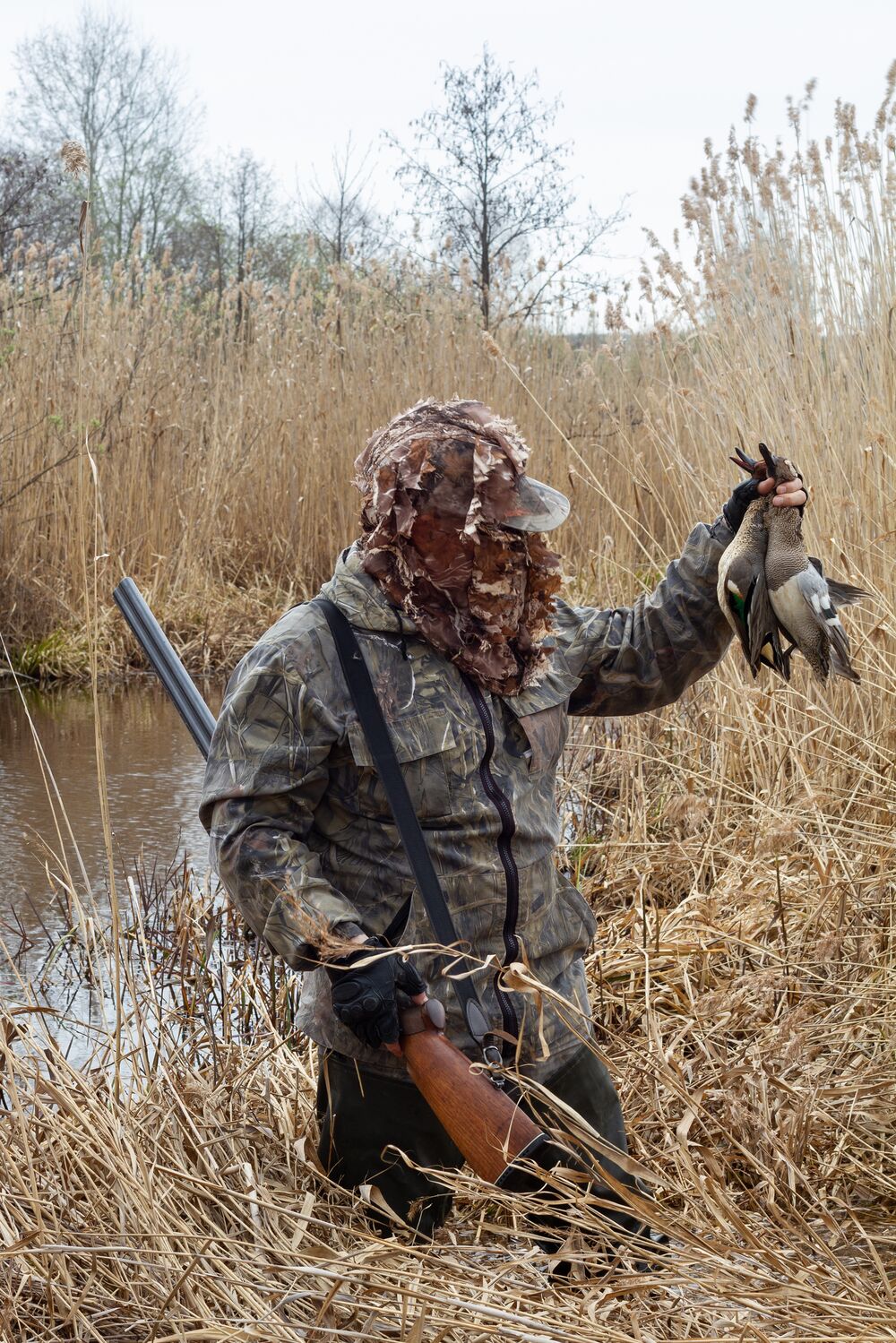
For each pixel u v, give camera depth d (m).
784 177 5.07
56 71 29.70
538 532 2.13
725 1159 2.68
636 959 3.63
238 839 2.08
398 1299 2.04
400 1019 1.99
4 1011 2.73
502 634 2.11
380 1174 2.22
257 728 2.09
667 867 4.35
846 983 3.29
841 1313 1.92
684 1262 1.98
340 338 11.01
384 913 2.14
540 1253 2.13
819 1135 2.81
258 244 24.67
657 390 6.53
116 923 2.72
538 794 2.24
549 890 2.23
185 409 10.86
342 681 2.12
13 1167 2.37
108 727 7.18
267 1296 2.11
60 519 9.05
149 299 10.88
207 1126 2.65
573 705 2.47
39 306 10.25
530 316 10.10
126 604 2.56
